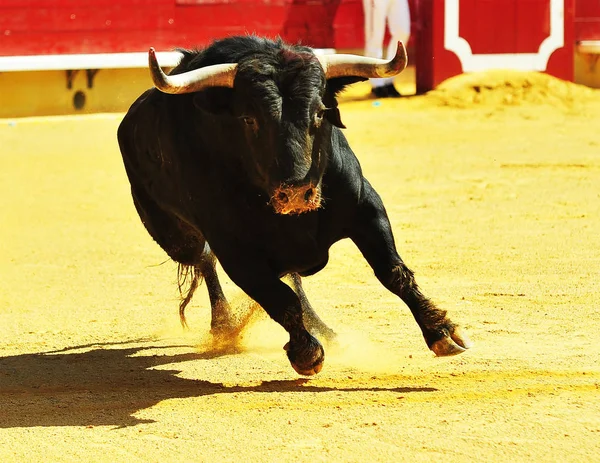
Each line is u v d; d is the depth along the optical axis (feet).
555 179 100.94
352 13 159.22
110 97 151.84
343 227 43.62
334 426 37.86
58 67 146.92
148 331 55.93
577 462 33.53
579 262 67.21
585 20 165.68
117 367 48.80
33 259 75.97
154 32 153.07
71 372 48.14
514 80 155.94
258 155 39.88
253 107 39.40
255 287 42.63
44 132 137.80
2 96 146.82
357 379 44.21
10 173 114.11
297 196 38.19
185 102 44.50
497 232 78.13
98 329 56.49
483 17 158.92
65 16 149.07
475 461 33.86
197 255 52.54
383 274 43.29
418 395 41.34
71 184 108.27
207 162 43.24
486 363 45.50
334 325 53.93
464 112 145.18
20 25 147.43
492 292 59.67
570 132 130.21
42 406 42.32
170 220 51.70
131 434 38.09
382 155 118.42
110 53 151.12
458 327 43.06
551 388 41.63
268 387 43.83
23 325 57.72
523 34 160.56
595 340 49.11
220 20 155.63
